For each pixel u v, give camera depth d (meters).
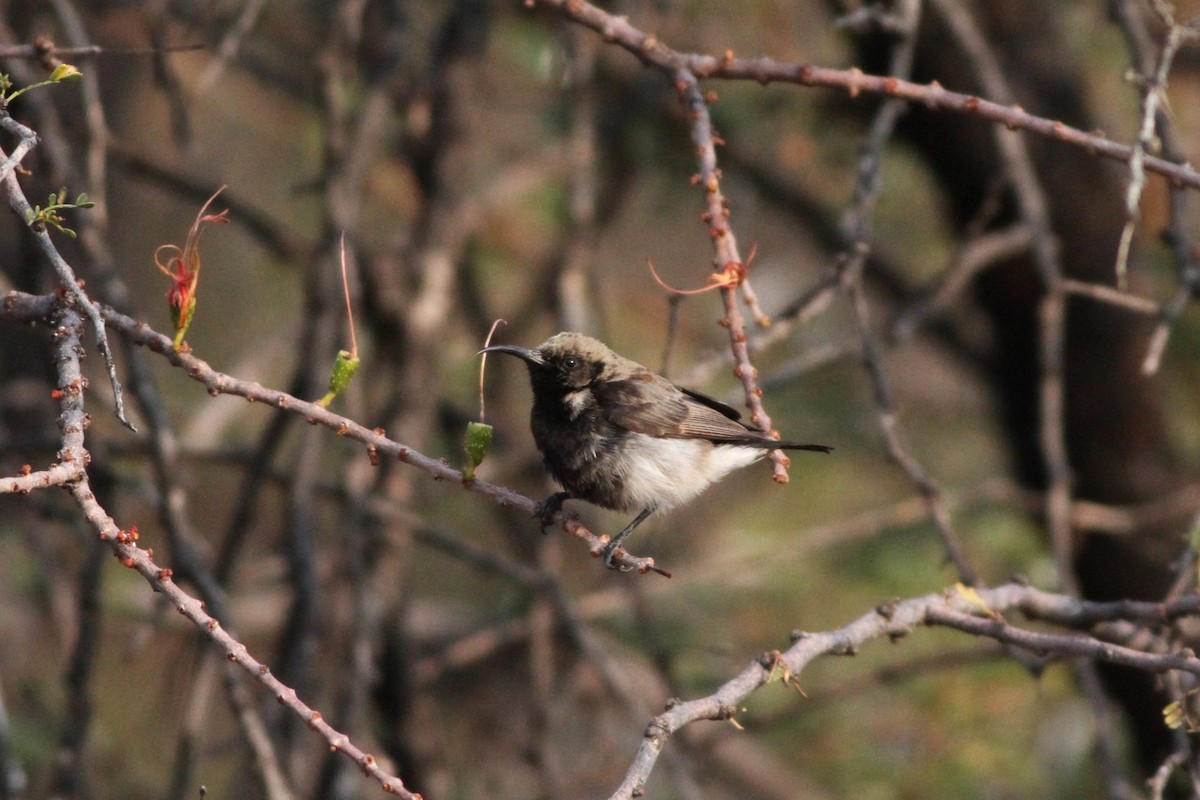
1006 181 12.28
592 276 12.29
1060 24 13.50
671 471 8.84
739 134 15.16
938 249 16.52
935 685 13.34
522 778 13.84
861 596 14.30
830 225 16.20
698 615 14.64
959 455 16.73
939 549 14.23
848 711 13.57
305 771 10.13
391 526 12.06
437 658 12.86
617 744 13.84
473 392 14.92
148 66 15.53
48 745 11.98
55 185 9.56
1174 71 13.77
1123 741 13.69
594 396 8.82
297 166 16.77
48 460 12.35
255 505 10.93
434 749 12.24
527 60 14.09
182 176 12.51
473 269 14.62
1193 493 11.58
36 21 10.47
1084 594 13.91
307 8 14.91
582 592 16.05
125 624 14.42
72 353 5.62
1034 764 13.11
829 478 15.70
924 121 13.62
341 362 6.08
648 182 15.90
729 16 14.01
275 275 16.06
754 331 9.49
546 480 13.45
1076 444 13.68
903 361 17.59
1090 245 13.18
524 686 14.25
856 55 13.79
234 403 13.38
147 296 16.97
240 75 15.58
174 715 13.76
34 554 13.23
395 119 14.58
